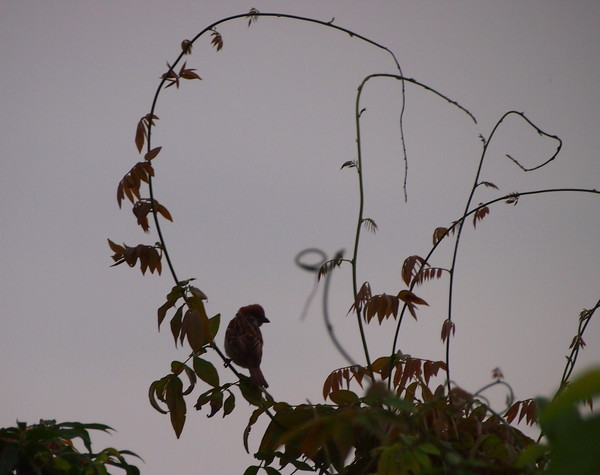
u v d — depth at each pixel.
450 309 6.08
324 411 5.56
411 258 6.17
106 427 5.39
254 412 5.96
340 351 4.48
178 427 5.99
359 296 5.85
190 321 5.93
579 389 2.01
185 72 6.27
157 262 6.05
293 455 5.74
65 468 5.16
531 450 2.42
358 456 5.28
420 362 5.88
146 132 6.27
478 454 4.84
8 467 4.96
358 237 5.84
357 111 5.88
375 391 3.61
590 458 2.19
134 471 5.51
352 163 5.88
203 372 6.09
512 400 4.42
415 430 4.41
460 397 4.45
